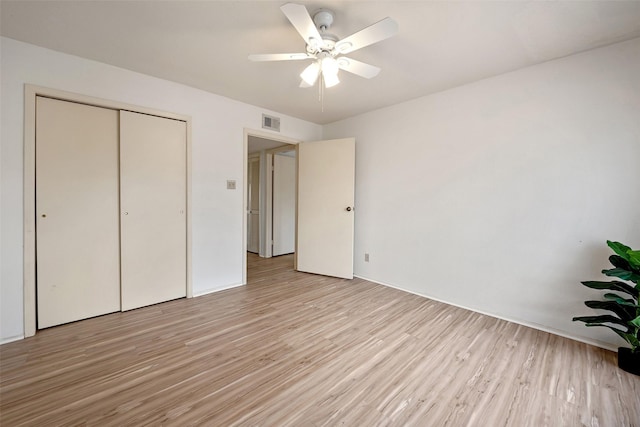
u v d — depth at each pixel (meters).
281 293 3.25
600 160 2.11
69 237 2.36
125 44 2.13
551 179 2.32
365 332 2.31
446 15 1.75
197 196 3.07
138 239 2.71
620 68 2.02
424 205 3.17
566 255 2.26
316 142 4.01
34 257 2.19
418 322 2.51
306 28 1.59
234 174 3.38
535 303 2.42
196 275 3.11
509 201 2.54
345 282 3.71
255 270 4.32
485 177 2.69
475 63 2.37
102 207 2.52
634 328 1.78
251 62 2.40
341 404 1.50
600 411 1.47
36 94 2.17
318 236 4.04
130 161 2.63
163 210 2.85
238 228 3.46
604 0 1.60
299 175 4.18
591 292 2.16
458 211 2.89
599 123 2.11
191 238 3.04
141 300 2.74
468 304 2.83
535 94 2.39
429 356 1.97
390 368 1.83
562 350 2.05
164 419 1.38
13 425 1.33
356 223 3.95
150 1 1.64
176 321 2.47
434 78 2.67
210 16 1.79
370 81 2.75
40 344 2.05
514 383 1.69
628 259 1.74
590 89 2.14
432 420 1.40
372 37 1.62
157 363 1.85
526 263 2.46
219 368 1.80
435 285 3.10
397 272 3.46
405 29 1.90
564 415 1.44
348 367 1.83
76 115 2.37
